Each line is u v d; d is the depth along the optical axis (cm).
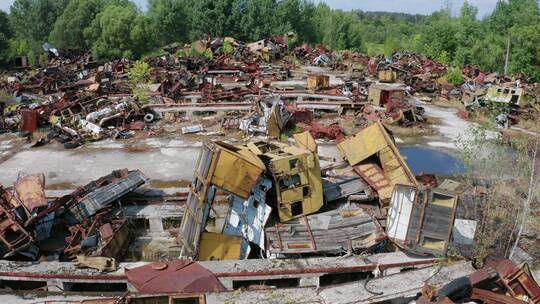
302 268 1113
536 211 1318
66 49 7138
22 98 3616
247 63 5353
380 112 2930
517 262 1107
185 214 1320
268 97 2816
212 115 3008
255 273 1098
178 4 8219
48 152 2288
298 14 9250
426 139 2516
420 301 930
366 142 1606
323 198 1429
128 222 1434
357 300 1002
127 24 7019
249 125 2541
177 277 1052
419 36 9694
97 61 6122
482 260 1105
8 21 7481
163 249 1389
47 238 1381
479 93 3203
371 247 1198
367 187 1490
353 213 1338
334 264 1131
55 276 1100
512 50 6300
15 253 1223
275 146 1460
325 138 2456
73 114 2756
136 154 2231
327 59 6331
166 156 2195
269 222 1283
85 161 2142
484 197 1346
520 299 921
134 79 3966
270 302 1003
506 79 4497
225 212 1474
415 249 1141
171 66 5038
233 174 1162
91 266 1130
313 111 3078
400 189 1169
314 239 1209
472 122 2891
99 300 933
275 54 6431
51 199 1576
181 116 2992
